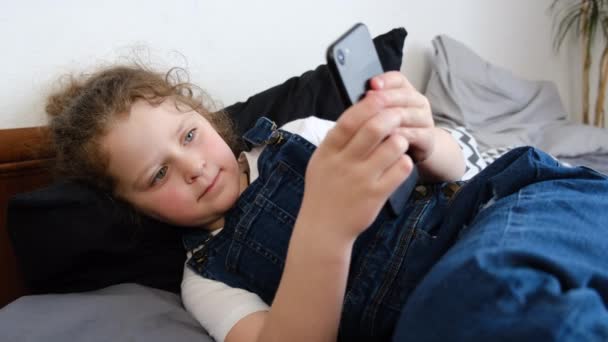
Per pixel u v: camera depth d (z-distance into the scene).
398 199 0.49
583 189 0.47
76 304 0.57
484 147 1.24
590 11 1.70
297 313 0.43
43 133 0.76
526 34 1.65
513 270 0.31
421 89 1.42
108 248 0.66
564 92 1.86
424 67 1.40
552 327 0.27
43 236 0.62
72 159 0.71
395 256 0.56
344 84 0.37
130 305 0.59
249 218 0.66
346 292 0.58
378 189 0.38
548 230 0.38
